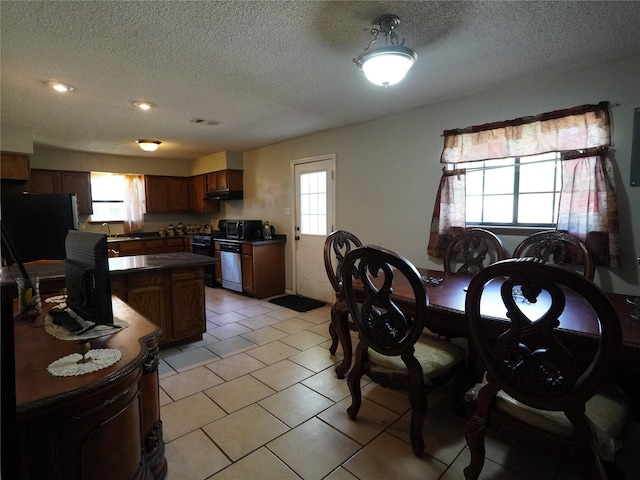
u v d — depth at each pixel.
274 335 3.39
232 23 1.78
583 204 2.38
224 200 6.33
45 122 3.64
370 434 1.87
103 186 6.04
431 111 3.23
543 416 1.26
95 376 1.10
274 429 1.92
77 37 1.89
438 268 3.30
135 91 2.77
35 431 0.99
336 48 2.07
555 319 1.11
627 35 1.95
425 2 1.62
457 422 1.98
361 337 1.88
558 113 2.47
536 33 1.92
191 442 1.81
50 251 2.75
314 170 4.47
